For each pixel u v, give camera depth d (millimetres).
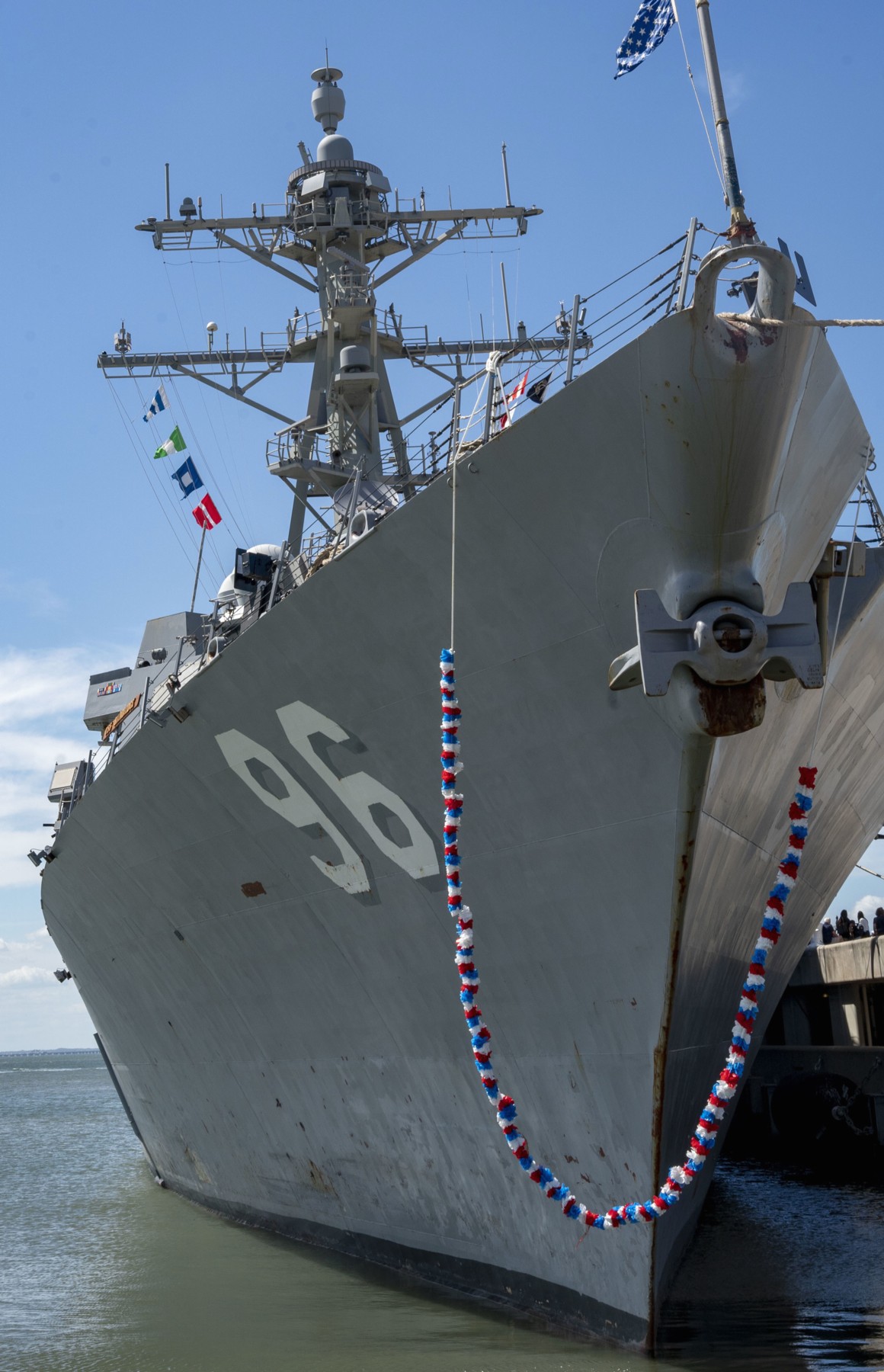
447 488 6574
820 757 8688
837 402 6539
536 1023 7648
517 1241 8086
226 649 8547
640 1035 6984
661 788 6422
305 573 9320
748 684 5852
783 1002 20297
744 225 5801
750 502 5863
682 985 6945
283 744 8609
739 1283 8906
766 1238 10898
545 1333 7520
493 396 7027
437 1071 8586
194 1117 13305
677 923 6664
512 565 6586
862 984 17125
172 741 9602
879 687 8867
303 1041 10211
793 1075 17125
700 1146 6047
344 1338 7633
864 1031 17047
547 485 6250
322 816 8688
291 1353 7367
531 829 7234
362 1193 9891
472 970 6270
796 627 5793
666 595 6031
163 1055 13641
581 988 7289
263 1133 11453
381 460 9711
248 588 10477
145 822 10836
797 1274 9203
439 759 7586
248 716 8734
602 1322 7312
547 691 6805
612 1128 7281
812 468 6613
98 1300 9273
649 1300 6973
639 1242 7004
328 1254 10648
